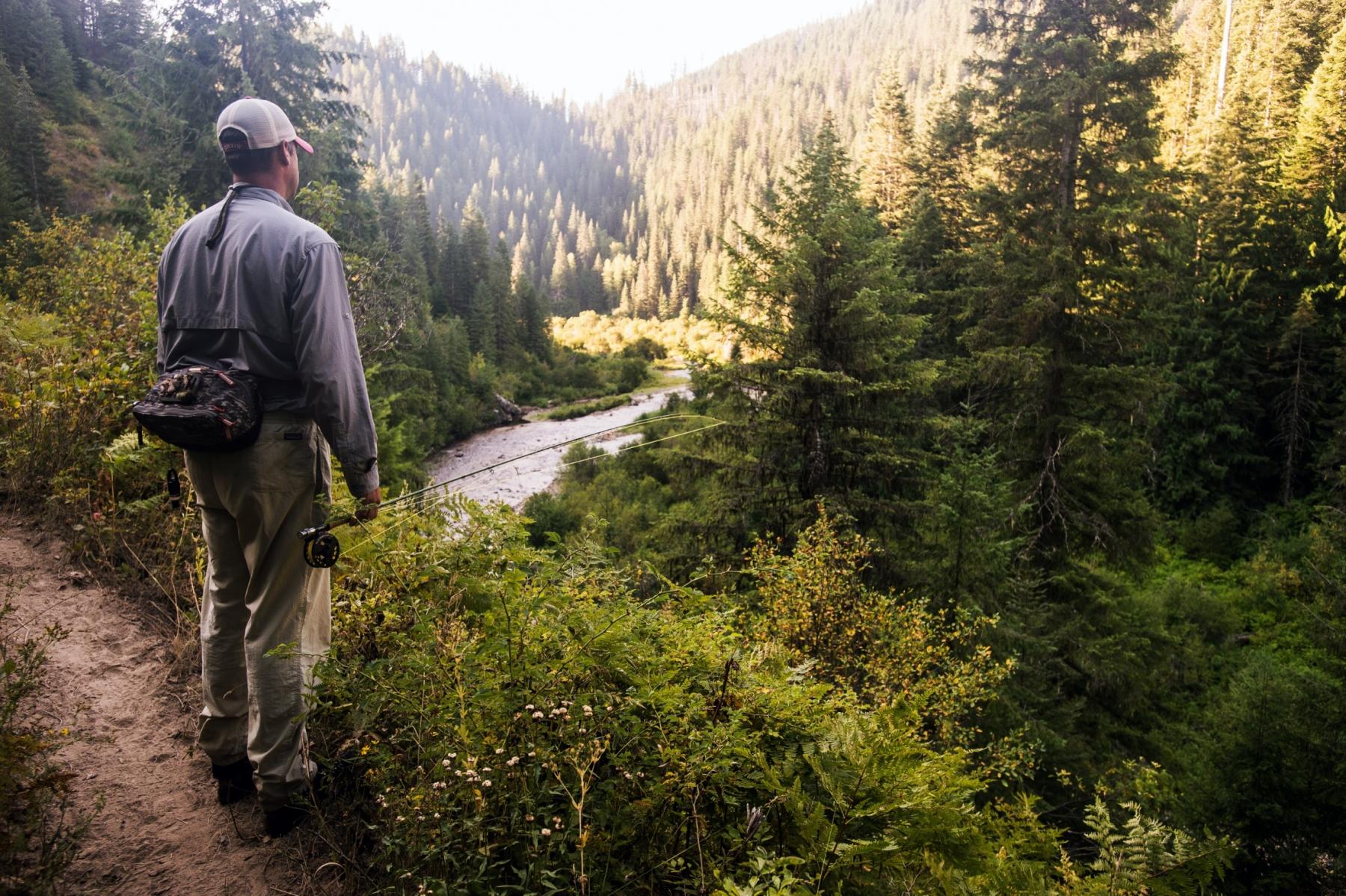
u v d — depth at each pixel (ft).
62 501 12.73
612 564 9.49
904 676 18.88
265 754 6.72
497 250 300.81
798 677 9.76
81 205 169.48
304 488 6.94
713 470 38.47
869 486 38.78
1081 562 46.29
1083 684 40.81
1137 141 43.04
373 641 8.23
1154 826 7.63
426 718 6.34
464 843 5.49
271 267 6.68
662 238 574.56
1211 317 90.94
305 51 61.00
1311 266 91.20
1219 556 81.87
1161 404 49.75
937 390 48.91
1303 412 87.66
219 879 6.40
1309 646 62.08
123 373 15.29
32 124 161.27
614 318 431.43
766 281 37.86
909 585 34.47
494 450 140.46
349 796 7.21
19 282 31.35
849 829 6.48
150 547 11.87
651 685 6.96
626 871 5.63
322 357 6.64
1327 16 130.00
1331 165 98.17
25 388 14.89
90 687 8.84
